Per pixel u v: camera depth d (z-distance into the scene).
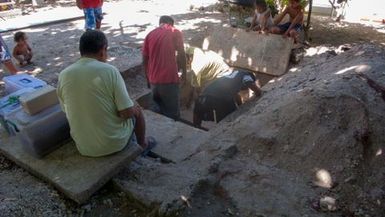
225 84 4.95
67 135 3.41
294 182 3.09
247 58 6.34
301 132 3.47
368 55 4.94
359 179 3.01
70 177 2.99
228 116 4.61
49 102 3.47
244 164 3.37
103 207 2.94
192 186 2.97
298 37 6.46
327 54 6.02
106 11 10.21
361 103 3.43
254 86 5.08
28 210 2.90
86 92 2.81
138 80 6.02
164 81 4.74
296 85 4.83
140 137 3.43
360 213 2.75
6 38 7.73
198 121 5.18
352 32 7.94
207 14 9.60
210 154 3.48
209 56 5.67
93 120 2.91
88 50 2.87
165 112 5.02
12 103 3.67
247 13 7.54
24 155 3.36
